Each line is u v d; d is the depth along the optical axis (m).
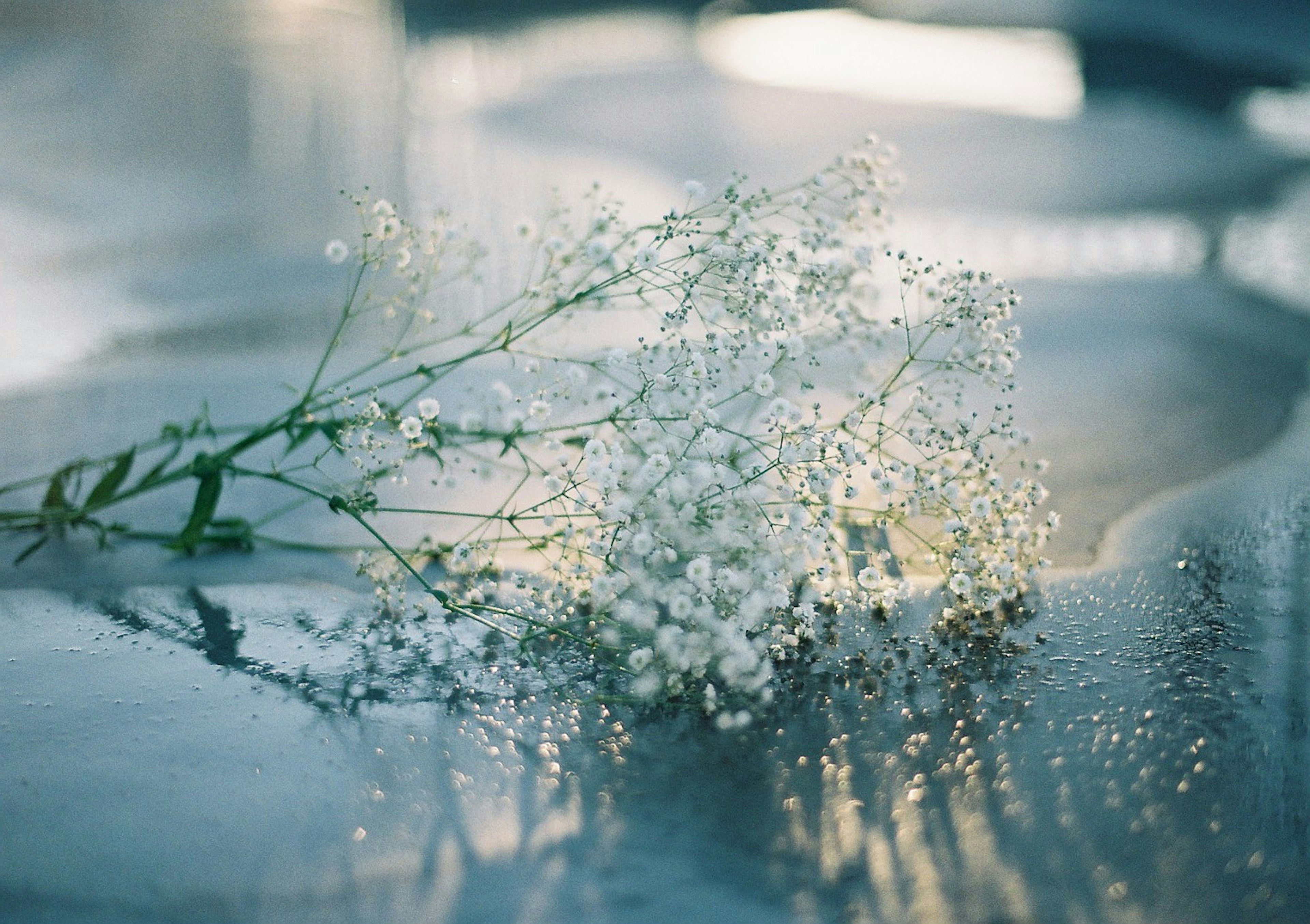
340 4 2.15
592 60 1.78
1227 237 0.99
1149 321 0.80
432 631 0.53
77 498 0.59
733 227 0.54
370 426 0.54
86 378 0.72
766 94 1.54
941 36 1.95
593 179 1.12
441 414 0.67
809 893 0.42
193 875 0.43
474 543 0.53
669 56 1.82
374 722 0.48
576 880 0.43
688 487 0.49
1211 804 0.44
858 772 0.46
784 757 0.46
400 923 0.41
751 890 0.42
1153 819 0.44
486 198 1.05
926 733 0.47
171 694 0.49
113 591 0.55
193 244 0.95
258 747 0.47
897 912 0.42
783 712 0.48
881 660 0.50
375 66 1.69
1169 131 1.36
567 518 0.51
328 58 1.72
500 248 0.92
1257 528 0.58
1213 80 1.60
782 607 0.50
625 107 1.46
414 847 0.43
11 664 0.51
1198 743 0.47
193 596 0.55
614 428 0.54
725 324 0.58
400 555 0.53
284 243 0.95
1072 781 0.45
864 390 0.57
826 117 1.41
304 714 0.48
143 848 0.43
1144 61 1.72
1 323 0.78
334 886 0.42
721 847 0.44
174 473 0.57
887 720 0.48
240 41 1.82
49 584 0.55
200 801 0.45
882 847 0.44
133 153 1.21
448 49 1.84
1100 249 0.96
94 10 1.96
